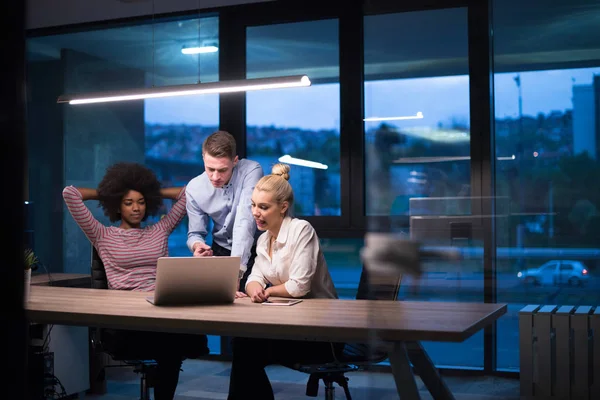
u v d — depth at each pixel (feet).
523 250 10.21
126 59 16.75
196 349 8.98
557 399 5.72
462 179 12.30
